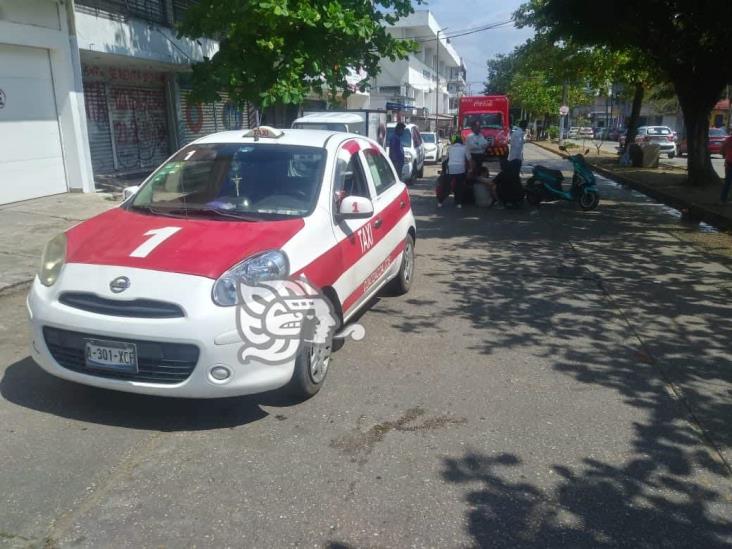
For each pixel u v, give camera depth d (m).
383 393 4.61
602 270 8.50
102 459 3.63
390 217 6.30
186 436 3.91
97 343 3.79
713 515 3.31
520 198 13.86
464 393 4.65
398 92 40.81
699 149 17.38
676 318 6.53
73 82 11.91
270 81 11.05
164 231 4.32
